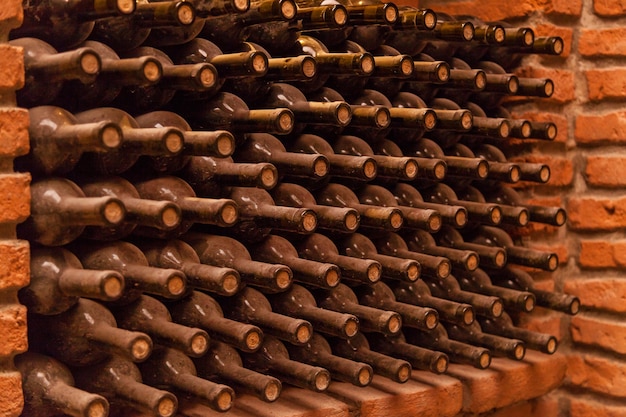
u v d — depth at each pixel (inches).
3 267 51.5
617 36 82.8
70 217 50.8
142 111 57.6
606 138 83.5
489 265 75.0
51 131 51.7
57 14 52.4
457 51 79.5
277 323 59.6
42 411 54.2
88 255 54.2
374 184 71.6
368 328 64.7
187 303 59.3
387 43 73.5
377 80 70.9
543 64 83.4
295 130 65.4
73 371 56.0
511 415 80.8
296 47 65.2
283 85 63.6
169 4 53.2
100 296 50.1
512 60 82.7
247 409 63.7
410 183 74.9
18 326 52.2
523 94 78.6
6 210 51.4
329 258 64.5
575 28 84.9
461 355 71.1
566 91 84.3
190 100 60.2
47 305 52.7
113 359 55.5
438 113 70.1
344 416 65.5
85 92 54.1
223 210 53.6
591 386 84.4
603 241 84.1
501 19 84.4
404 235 73.8
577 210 85.1
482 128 75.3
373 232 70.0
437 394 70.8
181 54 59.2
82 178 54.4
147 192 56.3
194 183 58.7
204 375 60.4
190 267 55.8
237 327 57.0
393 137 72.9
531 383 78.7
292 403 65.3
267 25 63.0
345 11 61.6
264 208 59.8
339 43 68.8
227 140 53.2
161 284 52.0
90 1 51.2
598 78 83.8
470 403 74.4
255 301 61.4
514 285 80.7
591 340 84.2
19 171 53.4
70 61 50.2
